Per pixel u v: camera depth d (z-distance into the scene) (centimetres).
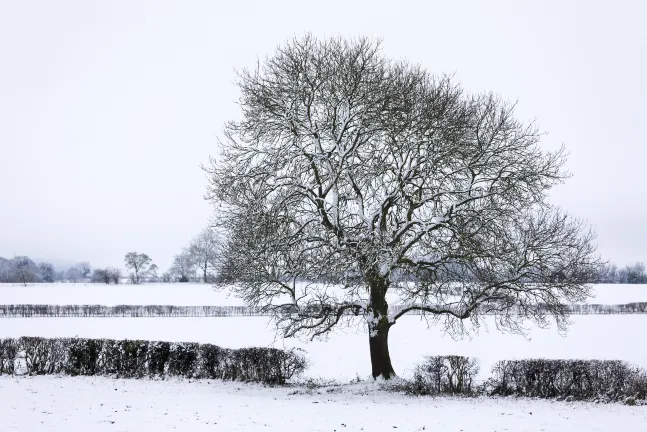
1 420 1499
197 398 2000
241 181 2275
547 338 4850
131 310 7094
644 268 17125
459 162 2184
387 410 1798
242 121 2352
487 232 2072
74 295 10181
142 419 1559
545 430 1509
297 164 2248
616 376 2167
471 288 2233
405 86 2194
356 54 2286
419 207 2244
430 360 2323
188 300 9425
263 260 2217
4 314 6869
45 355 2616
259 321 6381
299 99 2269
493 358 3791
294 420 1595
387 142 2180
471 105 2281
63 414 1603
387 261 2042
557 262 2227
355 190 2205
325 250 2202
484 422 1611
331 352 4122
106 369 2614
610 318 6544
